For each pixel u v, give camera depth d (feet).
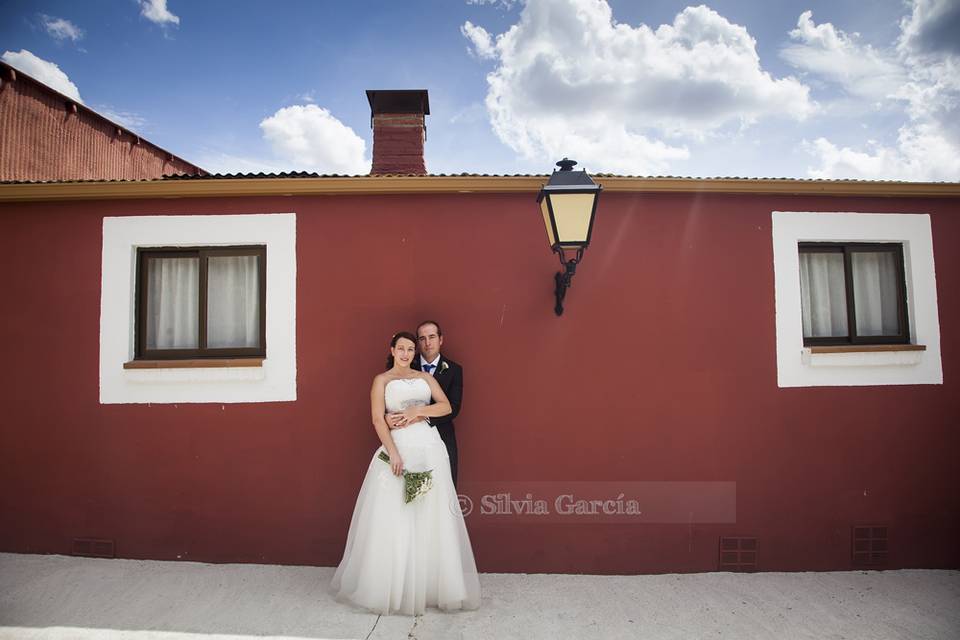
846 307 13.44
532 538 12.48
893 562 12.76
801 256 13.56
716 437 12.71
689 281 12.89
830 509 12.77
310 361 12.60
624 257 12.87
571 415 12.64
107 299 12.66
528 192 12.78
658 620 10.52
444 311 12.71
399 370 11.38
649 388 12.71
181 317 13.07
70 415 12.60
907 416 12.96
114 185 12.38
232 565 12.34
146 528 12.51
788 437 12.79
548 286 12.77
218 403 12.55
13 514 12.60
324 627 10.05
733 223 13.00
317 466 12.51
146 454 12.55
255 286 13.05
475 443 12.55
